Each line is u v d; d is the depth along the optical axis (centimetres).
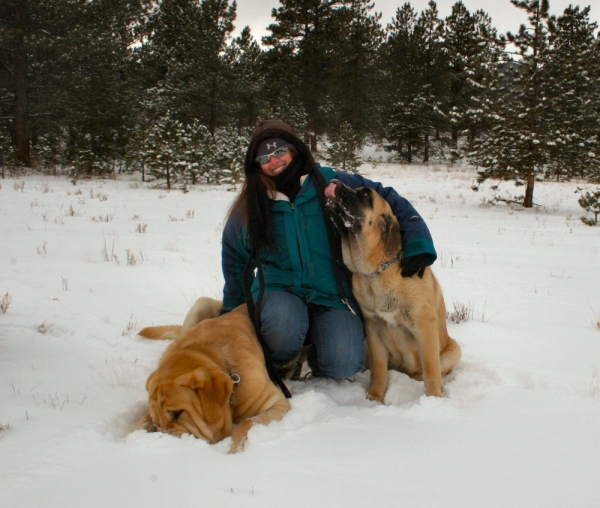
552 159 1989
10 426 279
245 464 239
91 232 1110
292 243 376
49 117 2617
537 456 246
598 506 204
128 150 2603
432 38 4319
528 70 1933
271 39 4025
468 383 378
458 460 243
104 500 209
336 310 384
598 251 1089
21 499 210
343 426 286
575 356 430
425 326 357
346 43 3947
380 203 357
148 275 728
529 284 749
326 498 209
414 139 4119
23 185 1877
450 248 1080
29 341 449
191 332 356
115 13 2709
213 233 1163
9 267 743
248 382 318
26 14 2419
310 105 4019
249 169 378
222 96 3703
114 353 434
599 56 2500
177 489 217
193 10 3912
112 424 299
